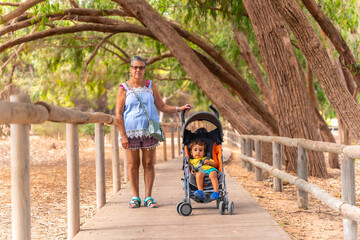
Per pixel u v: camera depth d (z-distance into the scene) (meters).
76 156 4.50
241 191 7.05
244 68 19.64
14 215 2.89
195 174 5.31
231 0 12.03
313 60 7.09
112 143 7.39
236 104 11.09
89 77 17.30
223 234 4.29
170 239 4.15
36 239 5.16
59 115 3.42
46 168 13.87
